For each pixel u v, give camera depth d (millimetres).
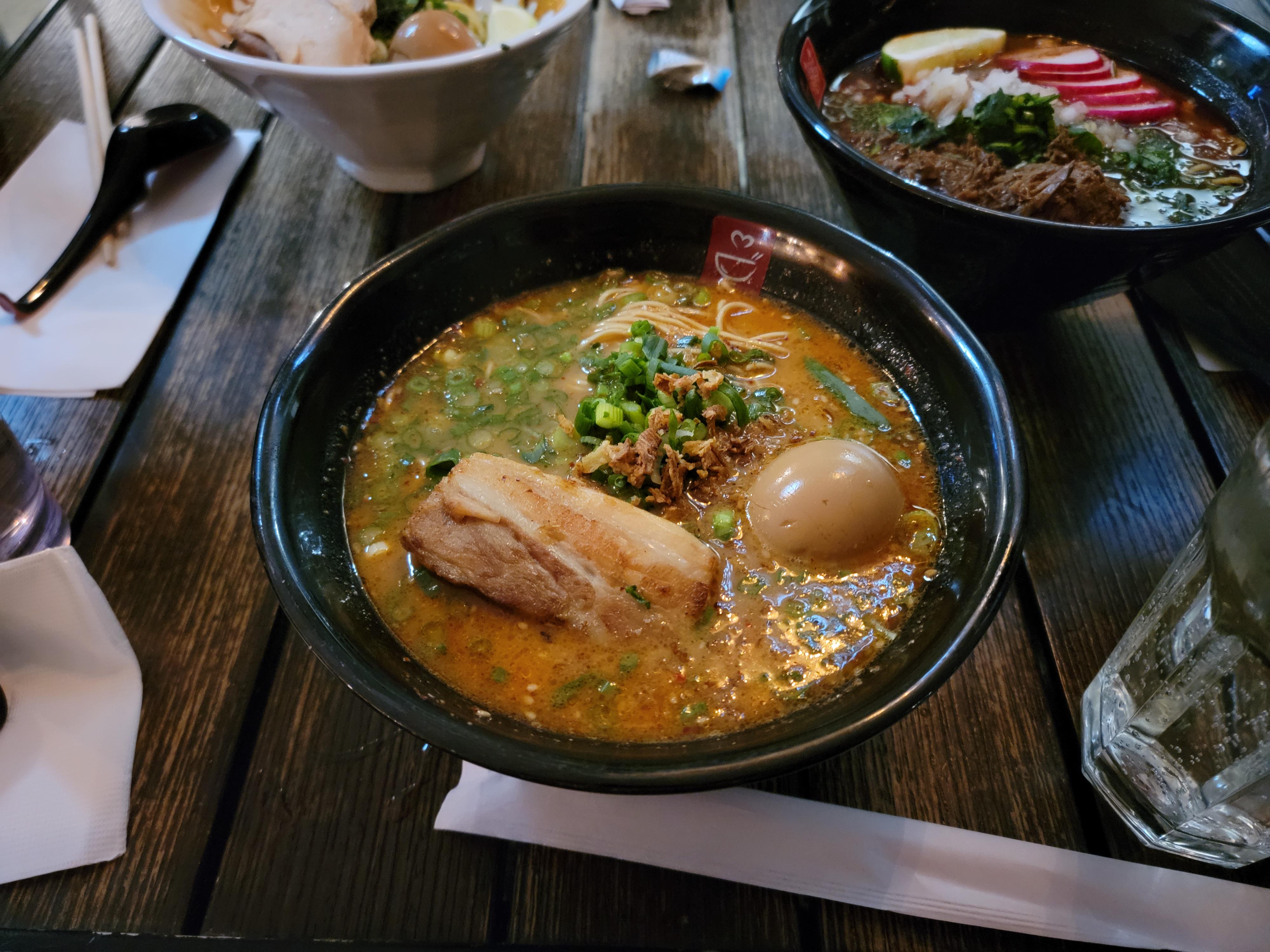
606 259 324
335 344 268
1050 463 311
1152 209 344
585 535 259
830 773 248
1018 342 345
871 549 266
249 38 332
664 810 234
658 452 276
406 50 351
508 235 305
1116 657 255
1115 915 225
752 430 294
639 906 231
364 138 340
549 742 213
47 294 341
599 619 253
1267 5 448
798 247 303
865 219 325
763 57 465
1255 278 337
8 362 323
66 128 401
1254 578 211
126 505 294
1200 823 225
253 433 313
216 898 229
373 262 364
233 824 239
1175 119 378
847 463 267
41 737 247
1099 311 356
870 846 231
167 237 364
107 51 450
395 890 231
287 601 215
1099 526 296
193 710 256
